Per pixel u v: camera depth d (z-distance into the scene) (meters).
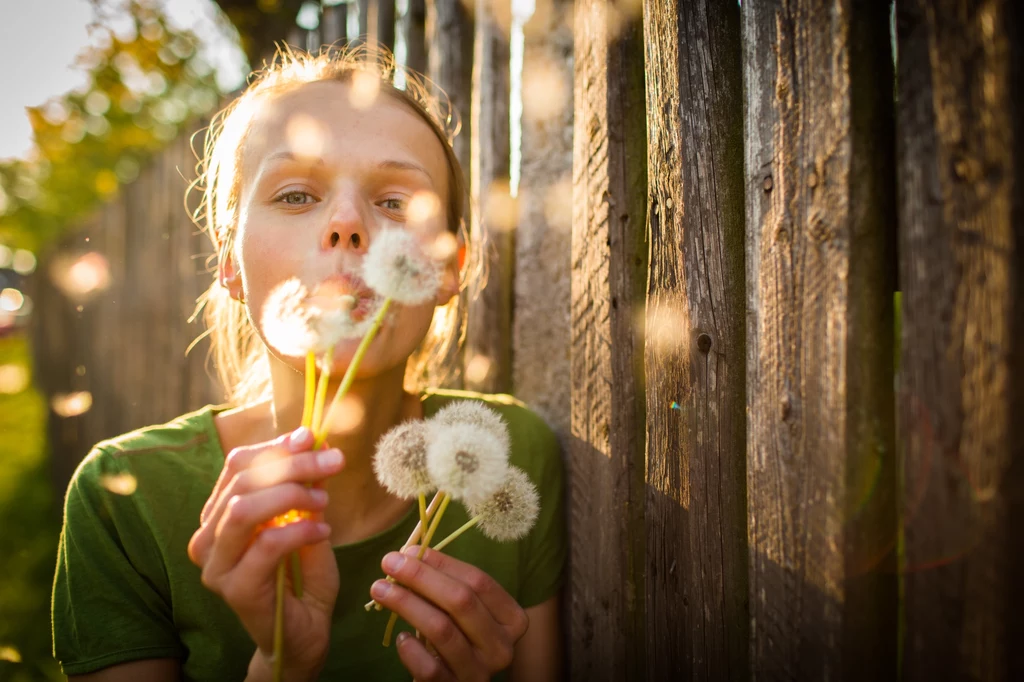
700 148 0.47
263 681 0.39
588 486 0.59
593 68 0.57
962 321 0.34
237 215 0.53
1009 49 0.32
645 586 0.53
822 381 0.39
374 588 0.42
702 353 0.47
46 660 1.05
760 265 0.43
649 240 0.52
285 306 0.41
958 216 0.34
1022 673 0.32
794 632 0.40
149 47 1.93
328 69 0.56
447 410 0.45
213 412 0.61
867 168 0.37
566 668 0.66
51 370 2.18
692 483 0.48
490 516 0.43
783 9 0.41
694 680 0.48
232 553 0.37
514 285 0.75
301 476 0.37
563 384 0.68
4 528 1.66
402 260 0.37
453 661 0.42
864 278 0.37
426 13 0.96
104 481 0.53
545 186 0.70
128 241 1.73
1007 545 0.32
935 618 0.34
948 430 0.34
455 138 0.82
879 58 0.38
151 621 0.53
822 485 0.39
